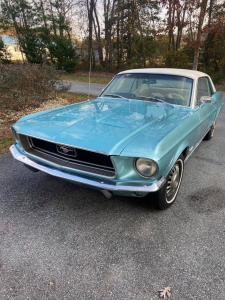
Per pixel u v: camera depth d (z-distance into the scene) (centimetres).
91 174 233
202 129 381
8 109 725
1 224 256
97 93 1186
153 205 276
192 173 382
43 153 272
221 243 236
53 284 192
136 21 2231
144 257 218
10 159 411
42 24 2761
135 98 371
